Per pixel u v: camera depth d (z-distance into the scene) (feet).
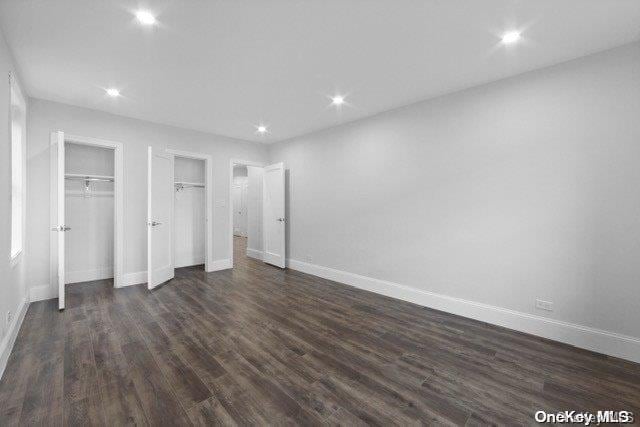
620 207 7.50
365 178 13.41
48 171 11.39
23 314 9.49
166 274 14.24
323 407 5.57
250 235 21.06
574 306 8.18
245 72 9.12
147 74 9.22
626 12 6.21
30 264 11.01
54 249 11.50
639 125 7.24
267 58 8.29
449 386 6.30
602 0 5.89
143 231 13.99
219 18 6.53
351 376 6.61
